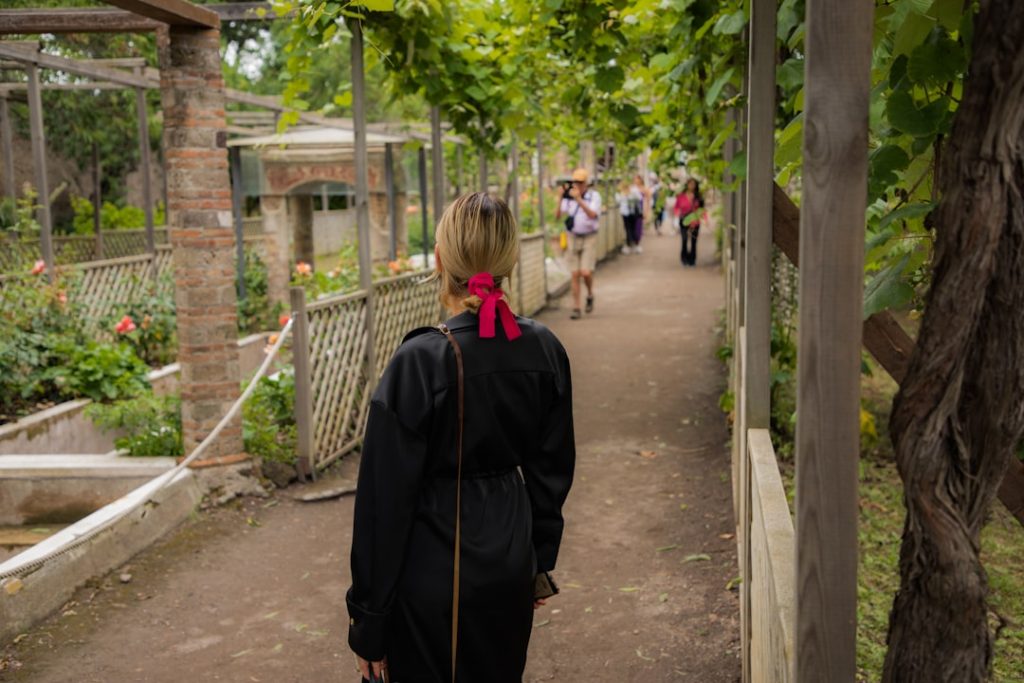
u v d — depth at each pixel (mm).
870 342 2715
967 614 1357
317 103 24141
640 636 4023
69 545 4555
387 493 2057
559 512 2330
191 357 5871
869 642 3498
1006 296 1302
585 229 13328
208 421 5914
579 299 13422
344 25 6836
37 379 7891
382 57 7148
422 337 2164
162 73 5770
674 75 5539
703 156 7160
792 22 2982
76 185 16594
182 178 5781
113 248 14664
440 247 2232
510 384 2176
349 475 6488
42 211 9211
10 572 4129
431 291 9094
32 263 9656
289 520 5645
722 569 4684
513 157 13141
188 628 4230
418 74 7750
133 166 18547
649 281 17766
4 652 3955
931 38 1904
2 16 5801
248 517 5660
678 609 4262
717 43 5141
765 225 3213
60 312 8773
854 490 1377
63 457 6164
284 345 8906
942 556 1349
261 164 12914
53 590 4379
